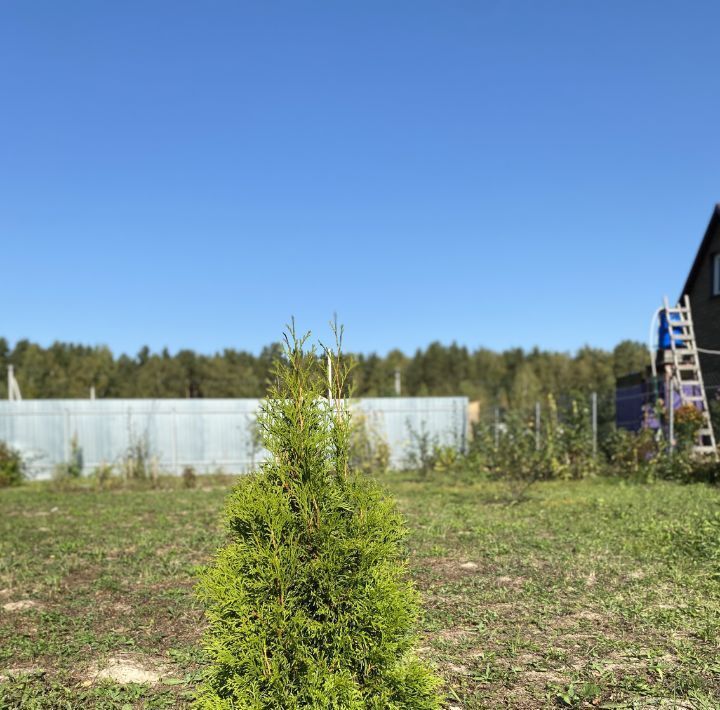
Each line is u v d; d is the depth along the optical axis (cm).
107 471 1931
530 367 4869
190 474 1900
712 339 1953
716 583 639
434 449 1975
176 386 4891
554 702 425
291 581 340
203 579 350
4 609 662
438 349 6462
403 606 347
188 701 439
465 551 824
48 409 2222
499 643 522
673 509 1023
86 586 742
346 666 338
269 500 346
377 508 359
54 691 461
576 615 580
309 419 363
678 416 1547
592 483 1505
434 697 356
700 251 1988
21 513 1381
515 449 1617
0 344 5997
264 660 331
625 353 4403
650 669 462
